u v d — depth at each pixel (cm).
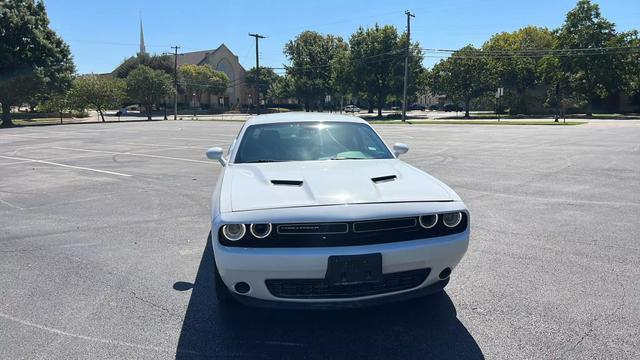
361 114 7375
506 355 309
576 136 2206
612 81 5419
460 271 455
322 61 8000
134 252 530
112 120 6000
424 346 323
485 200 770
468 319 359
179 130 3328
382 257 309
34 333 347
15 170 1228
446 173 1059
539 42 6800
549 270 455
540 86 6034
